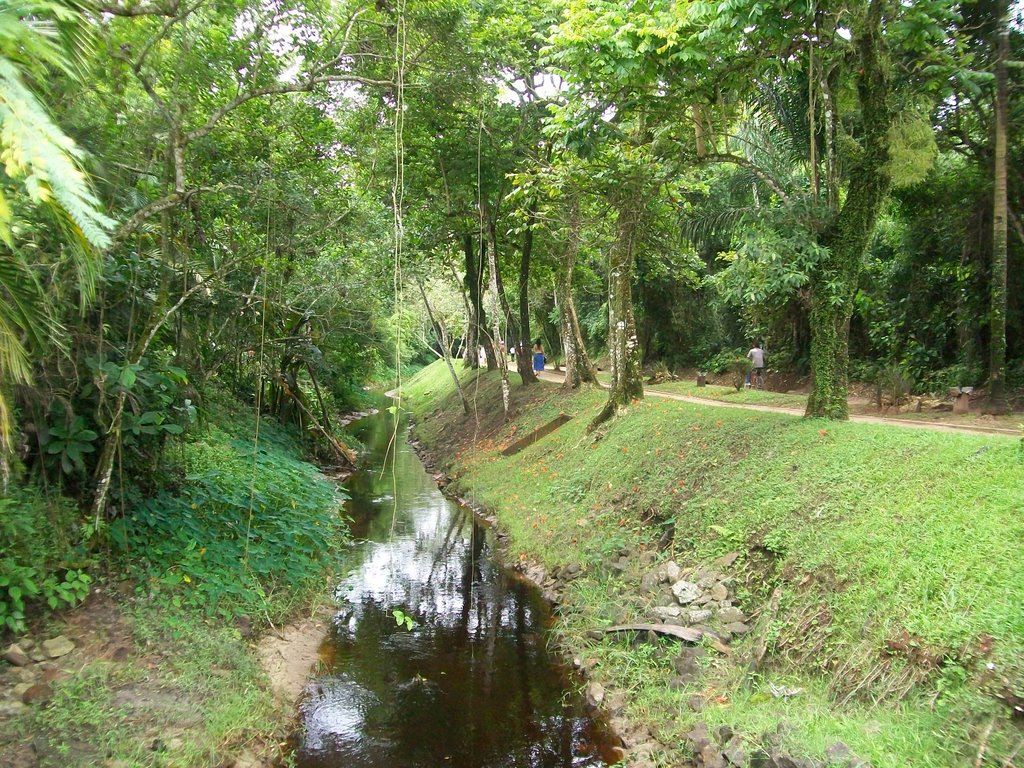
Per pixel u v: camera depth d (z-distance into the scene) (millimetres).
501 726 6219
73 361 6465
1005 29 11461
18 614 5285
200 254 10281
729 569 7449
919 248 16312
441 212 18531
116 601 6215
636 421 13094
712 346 26000
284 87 8422
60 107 6098
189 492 8328
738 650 6352
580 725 6250
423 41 10562
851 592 5770
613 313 15508
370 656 7676
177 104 8000
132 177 7723
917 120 8867
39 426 6254
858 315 18609
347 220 13586
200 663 5984
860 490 6992
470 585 10016
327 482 12414
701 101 10195
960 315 15281
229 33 8656
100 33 5023
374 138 13781
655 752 5504
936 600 5094
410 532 13102
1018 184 13758
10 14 3389
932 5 8469
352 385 30984
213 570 7348
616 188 11438
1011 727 4051
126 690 5344
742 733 5035
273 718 6023
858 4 8359
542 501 12695
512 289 30406
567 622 8234
